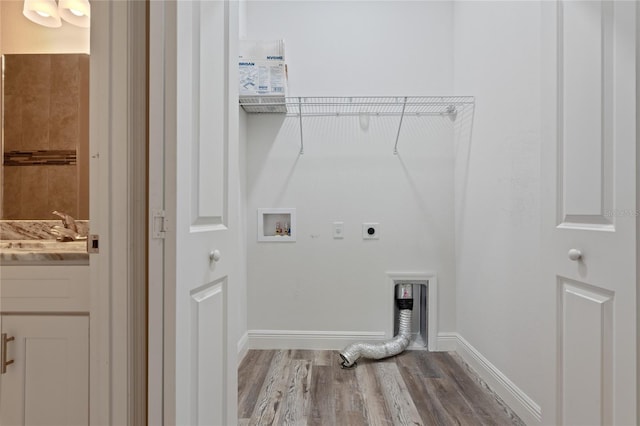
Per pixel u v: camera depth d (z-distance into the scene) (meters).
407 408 1.68
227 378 1.17
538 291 1.49
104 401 0.90
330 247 2.47
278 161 2.48
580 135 1.09
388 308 2.45
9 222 1.66
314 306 2.47
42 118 1.71
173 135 0.86
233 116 1.24
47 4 1.69
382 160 2.47
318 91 2.48
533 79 1.54
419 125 2.47
